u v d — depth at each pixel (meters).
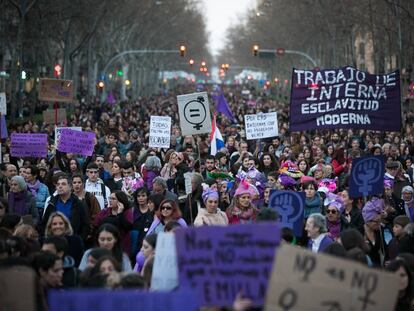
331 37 78.69
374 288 8.34
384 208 15.08
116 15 82.50
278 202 14.30
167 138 27.12
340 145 28.62
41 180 21.73
